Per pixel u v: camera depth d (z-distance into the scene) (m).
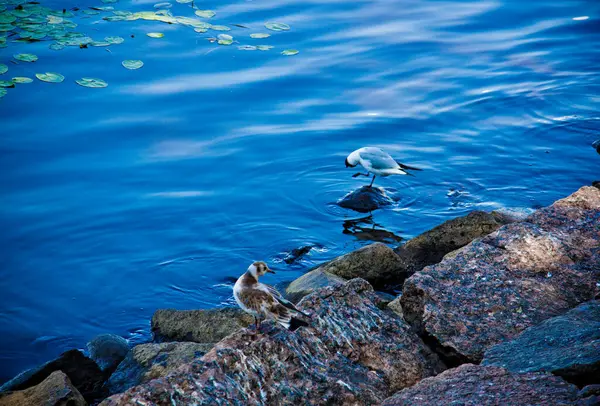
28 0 20.56
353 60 18.88
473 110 17.27
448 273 8.27
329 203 14.38
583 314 7.35
